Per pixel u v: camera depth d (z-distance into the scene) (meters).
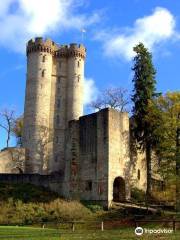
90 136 67.56
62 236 37.47
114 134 66.00
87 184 66.12
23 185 70.69
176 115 65.75
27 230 41.84
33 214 59.53
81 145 68.44
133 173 69.62
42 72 89.81
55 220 56.56
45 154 86.31
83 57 94.31
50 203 63.03
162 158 65.12
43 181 71.00
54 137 88.81
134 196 67.38
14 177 72.31
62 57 93.44
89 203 63.66
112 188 63.59
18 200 64.12
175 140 64.12
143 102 71.06
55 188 69.94
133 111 71.69
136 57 73.38
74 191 67.19
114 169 64.62
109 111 65.94
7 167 81.62
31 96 88.81
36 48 90.75
